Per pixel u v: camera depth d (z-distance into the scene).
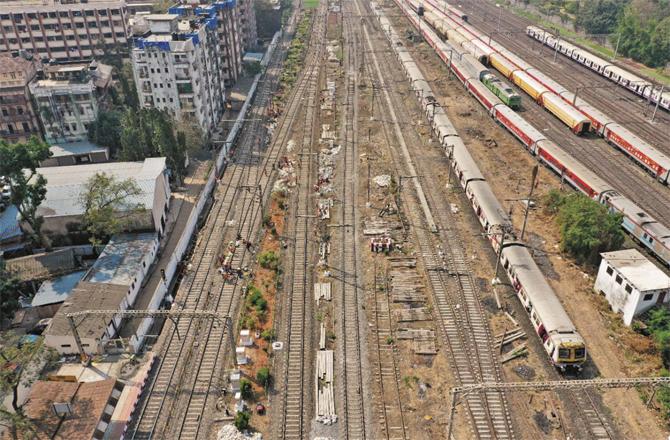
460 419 44.16
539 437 42.47
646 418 43.75
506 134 96.50
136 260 60.78
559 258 63.00
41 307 56.44
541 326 50.12
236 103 115.81
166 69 89.38
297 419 44.66
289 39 166.25
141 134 81.38
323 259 64.31
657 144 91.25
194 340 53.03
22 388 46.22
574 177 75.50
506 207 73.69
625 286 52.34
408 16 183.62
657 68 131.38
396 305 57.00
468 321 54.22
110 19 128.38
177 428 44.09
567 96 105.12
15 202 61.00
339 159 89.56
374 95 116.50
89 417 42.56
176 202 77.62
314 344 52.38
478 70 117.25
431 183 80.69
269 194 79.75
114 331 53.28
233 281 61.53
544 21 181.38
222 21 117.25
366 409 45.41
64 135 90.25
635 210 65.62
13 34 126.19
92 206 62.94
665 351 48.59
